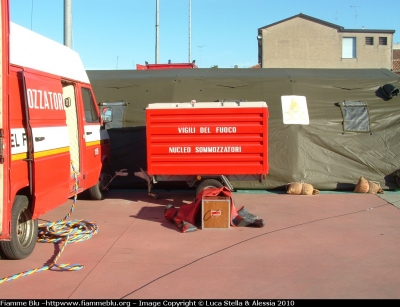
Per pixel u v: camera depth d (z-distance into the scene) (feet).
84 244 22.56
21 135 19.29
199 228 25.53
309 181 36.14
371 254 20.98
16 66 19.40
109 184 37.42
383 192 35.42
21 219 20.25
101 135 32.71
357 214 28.66
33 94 20.44
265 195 34.96
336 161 36.99
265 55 147.33
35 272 18.60
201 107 30.27
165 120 30.48
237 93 39.68
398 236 23.81
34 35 22.22
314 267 19.31
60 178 22.97
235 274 18.52
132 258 20.49
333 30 145.18
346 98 39.34
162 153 30.63
